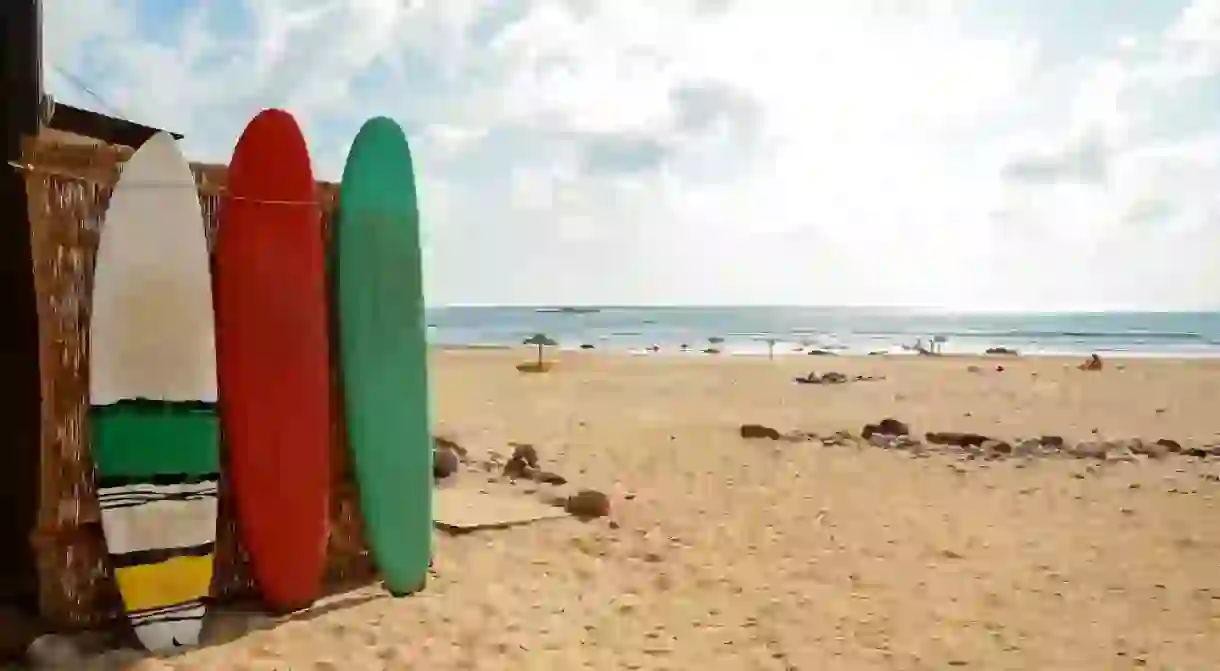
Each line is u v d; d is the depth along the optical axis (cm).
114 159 381
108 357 371
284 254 425
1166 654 405
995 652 404
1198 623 445
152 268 382
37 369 384
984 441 984
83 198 371
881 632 423
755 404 1463
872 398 1584
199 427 389
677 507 664
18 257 381
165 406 382
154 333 381
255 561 411
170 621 372
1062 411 1380
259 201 421
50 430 367
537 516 603
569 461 852
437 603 435
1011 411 1377
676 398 1562
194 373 390
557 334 5284
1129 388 1794
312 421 429
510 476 757
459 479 736
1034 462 882
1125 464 879
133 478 372
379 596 443
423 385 471
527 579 479
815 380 1964
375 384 454
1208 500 723
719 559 533
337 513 458
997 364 2630
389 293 463
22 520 380
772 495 716
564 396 1588
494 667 362
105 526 367
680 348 3941
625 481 761
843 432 1063
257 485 412
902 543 581
